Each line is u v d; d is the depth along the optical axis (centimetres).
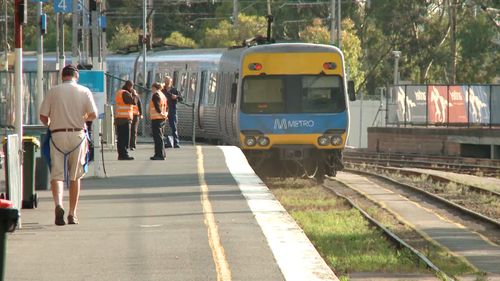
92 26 7369
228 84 10319
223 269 3697
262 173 9700
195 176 7356
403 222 6825
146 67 14188
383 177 10394
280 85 9269
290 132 9244
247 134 9256
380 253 5269
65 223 4878
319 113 9269
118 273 3659
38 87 8750
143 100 13888
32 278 3578
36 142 5431
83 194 6253
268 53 9275
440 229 6475
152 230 4694
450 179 10094
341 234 5997
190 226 4806
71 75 4734
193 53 13075
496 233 6369
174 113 10188
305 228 6262
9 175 4481
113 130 10088
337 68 9306
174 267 3753
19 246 4244
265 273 3612
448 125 16938
